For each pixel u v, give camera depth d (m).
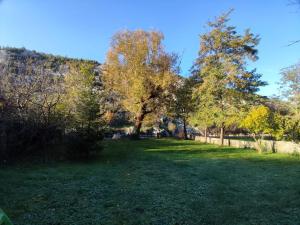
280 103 28.33
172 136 39.66
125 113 39.75
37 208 6.59
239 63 27.31
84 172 10.98
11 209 6.47
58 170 11.30
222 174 11.09
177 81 33.44
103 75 34.44
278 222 6.08
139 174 10.83
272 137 23.86
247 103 27.12
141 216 6.27
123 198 7.56
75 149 14.21
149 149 21.08
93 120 14.84
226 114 26.81
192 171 11.69
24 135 13.54
